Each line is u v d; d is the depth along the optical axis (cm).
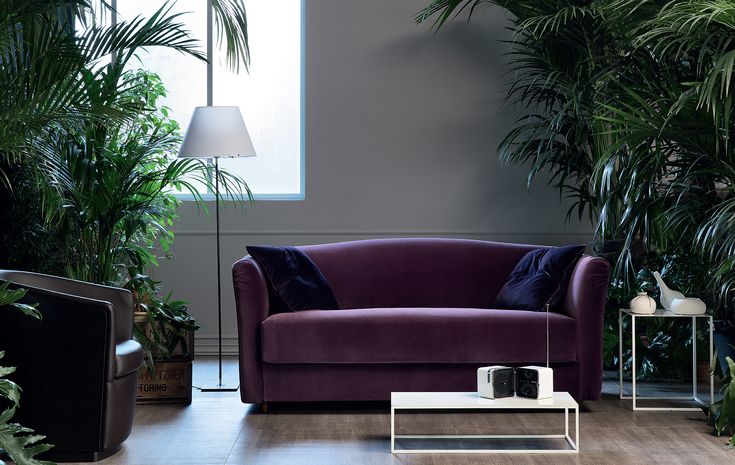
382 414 454
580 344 456
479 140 642
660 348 543
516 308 495
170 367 484
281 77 658
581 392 457
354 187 645
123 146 518
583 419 439
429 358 452
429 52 642
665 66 420
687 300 461
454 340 452
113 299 420
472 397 390
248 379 456
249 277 459
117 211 504
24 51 394
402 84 643
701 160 425
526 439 399
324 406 476
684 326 542
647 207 450
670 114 370
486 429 419
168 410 467
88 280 512
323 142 644
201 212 646
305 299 491
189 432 416
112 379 363
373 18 642
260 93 658
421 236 645
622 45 460
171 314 490
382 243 553
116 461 365
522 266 518
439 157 645
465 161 643
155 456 372
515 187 642
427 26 642
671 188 449
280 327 450
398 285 542
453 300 540
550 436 402
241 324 457
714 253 475
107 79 421
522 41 638
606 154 414
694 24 360
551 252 499
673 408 461
